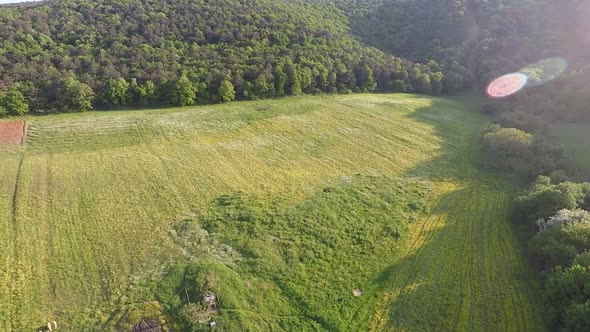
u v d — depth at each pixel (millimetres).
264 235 34156
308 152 50781
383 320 26969
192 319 25703
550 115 55875
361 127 58906
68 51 62500
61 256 30969
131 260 30812
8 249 31406
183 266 30188
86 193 39438
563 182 38625
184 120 57406
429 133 57844
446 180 45281
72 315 26000
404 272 31266
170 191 40469
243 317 26359
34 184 40531
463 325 26547
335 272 30906
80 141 50125
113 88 58562
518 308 27812
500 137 49938
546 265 30203
